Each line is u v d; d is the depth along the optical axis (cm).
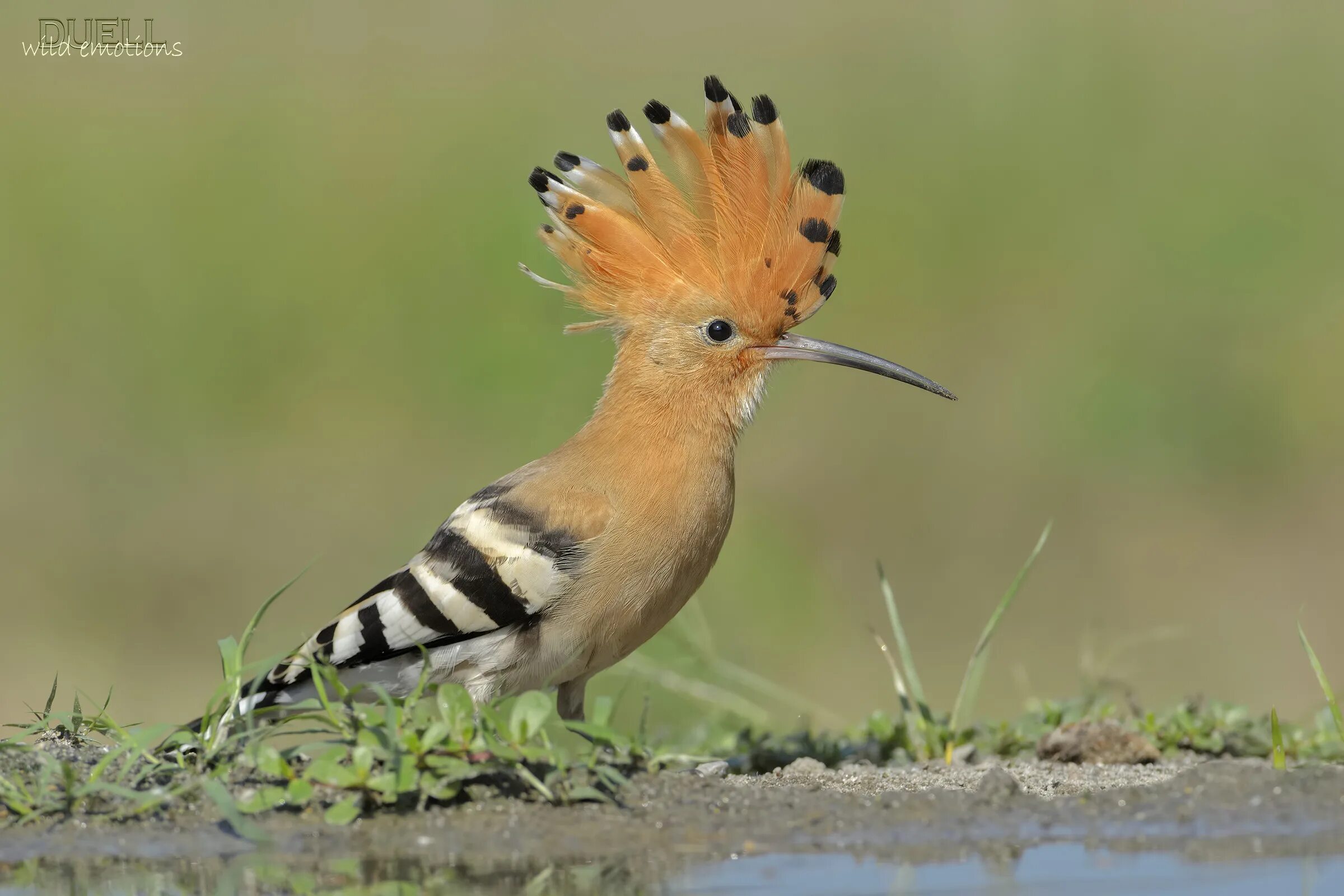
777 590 2481
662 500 1362
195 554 2639
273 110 3678
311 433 2956
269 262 3284
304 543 2675
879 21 4044
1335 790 1195
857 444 2930
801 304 1459
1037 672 2233
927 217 3412
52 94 3672
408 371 3092
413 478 2855
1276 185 3459
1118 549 2636
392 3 4069
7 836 1120
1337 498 2722
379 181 3444
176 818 1138
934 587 2542
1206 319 3148
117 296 3192
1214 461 2831
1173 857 1083
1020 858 1090
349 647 1338
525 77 3806
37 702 2181
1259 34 3912
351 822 1116
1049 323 3183
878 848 1105
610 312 1459
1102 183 3509
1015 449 2906
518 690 1368
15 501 2716
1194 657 2286
